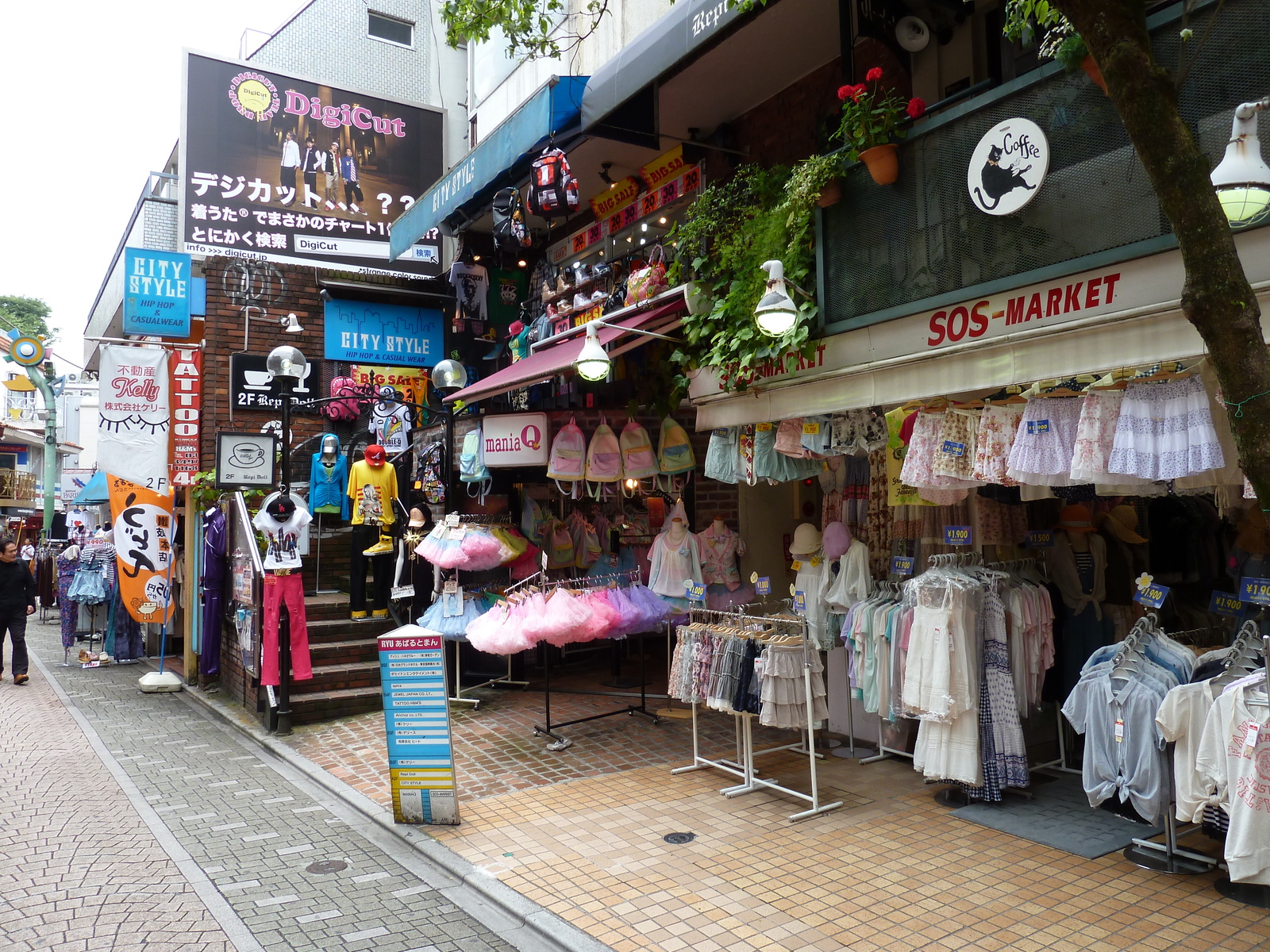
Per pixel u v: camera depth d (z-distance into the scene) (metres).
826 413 6.01
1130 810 4.76
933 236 5.22
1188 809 4.20
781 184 6.62
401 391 12.91
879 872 4.70
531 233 12.09
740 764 6.46
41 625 19.23
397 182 13.64
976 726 5.55
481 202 10.41
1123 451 4.35
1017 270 4.76
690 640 6.59
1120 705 4.59
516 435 8.78
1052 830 5.20
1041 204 4.64
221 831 5.70
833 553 6.86
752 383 6.51
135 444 10.61
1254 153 3.33
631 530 10.30
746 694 5.92
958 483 5.54
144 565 10.65
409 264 13.41
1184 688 4.21
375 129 13.51
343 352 12.58
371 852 5.34
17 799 6.38
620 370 9.09
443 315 13.34
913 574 6.74
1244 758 3.79
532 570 9.73
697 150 9.45
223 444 9.68
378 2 14.18
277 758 7.52
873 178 5.51
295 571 8.62
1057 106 4.55
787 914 4.24
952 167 5.11
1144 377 4.32
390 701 5.71
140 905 4.57
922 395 5.27
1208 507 6.99
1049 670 6.24
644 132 8.63
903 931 4.02
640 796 6.12
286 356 8.81
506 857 5.08
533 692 9.59
